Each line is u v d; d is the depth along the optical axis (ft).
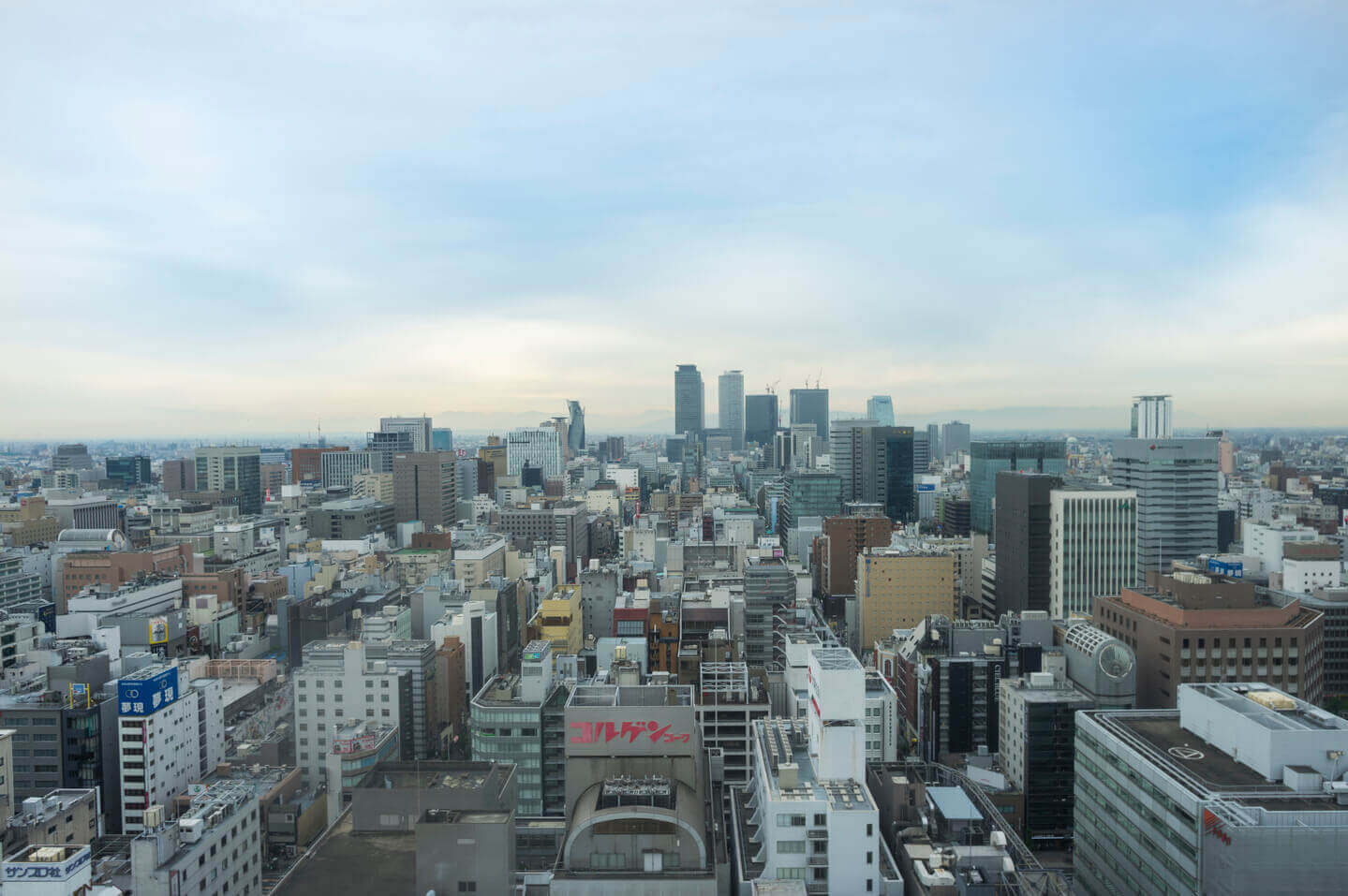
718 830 455.22
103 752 627.05
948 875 375.25
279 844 591.78
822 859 387.34
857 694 412.98
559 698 641.40
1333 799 384.88
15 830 481.46
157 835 427.74
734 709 629.51
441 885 344.08
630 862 380.78
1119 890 461.37
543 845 507.71
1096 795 490.08
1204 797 391.45
